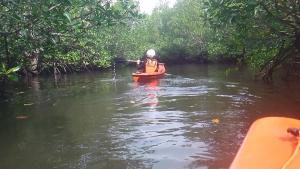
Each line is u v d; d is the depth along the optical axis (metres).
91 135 6.80
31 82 17.30
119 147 6.03
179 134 6.64
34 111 9.37
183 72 20.78
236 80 14.48
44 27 9.12
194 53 35.16
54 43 10.14
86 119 8.16
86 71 25.02
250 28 10.00
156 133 6.77
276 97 10.00
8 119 8.49
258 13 8.84
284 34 9.80
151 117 8.10
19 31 8.89
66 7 8.44
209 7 8.73
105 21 8.96
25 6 8.01
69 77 20.41
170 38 37.22
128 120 7.89
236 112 8.31
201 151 5.68
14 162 5.51
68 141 6.47
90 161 5.43
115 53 31.08
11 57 10.97
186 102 9.81
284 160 3.38
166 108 9.06
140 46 32.94
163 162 5.29
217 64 31.25
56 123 7.89
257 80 13.69
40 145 6.29
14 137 6.86
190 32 35.28
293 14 8.48
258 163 3.36
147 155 5.59
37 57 17.95
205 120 7.62
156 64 16.16
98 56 23.83
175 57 36.34
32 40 9.86
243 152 3.62
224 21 8.64
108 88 13.57
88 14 8.73
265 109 8.54
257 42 10.78
